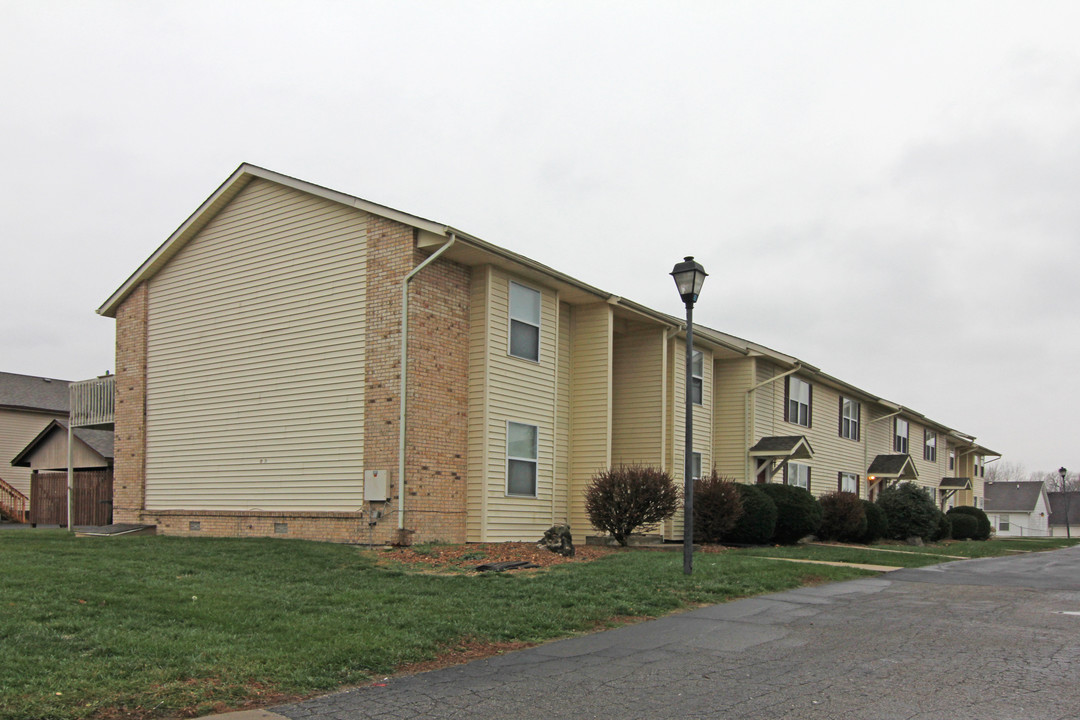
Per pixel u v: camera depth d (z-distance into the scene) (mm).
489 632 8383
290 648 7309
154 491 19031
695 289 12930
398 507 14852
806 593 11836
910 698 6223
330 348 16344
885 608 10547
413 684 6676
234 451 17641
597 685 6648
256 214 18031
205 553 13375
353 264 16234
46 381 40156
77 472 25672
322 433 16219
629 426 21141
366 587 10617
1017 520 73188
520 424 17266
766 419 26578
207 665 6602
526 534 17250
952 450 50500
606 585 11102
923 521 27812
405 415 15102
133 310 19984
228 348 18109
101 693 5832
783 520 22031
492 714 5879
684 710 5949
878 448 37219
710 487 20094
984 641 8383
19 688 5773
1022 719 5688
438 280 16047
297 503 16422
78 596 9000
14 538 16484
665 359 20891
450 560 13258
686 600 10781
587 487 18266
